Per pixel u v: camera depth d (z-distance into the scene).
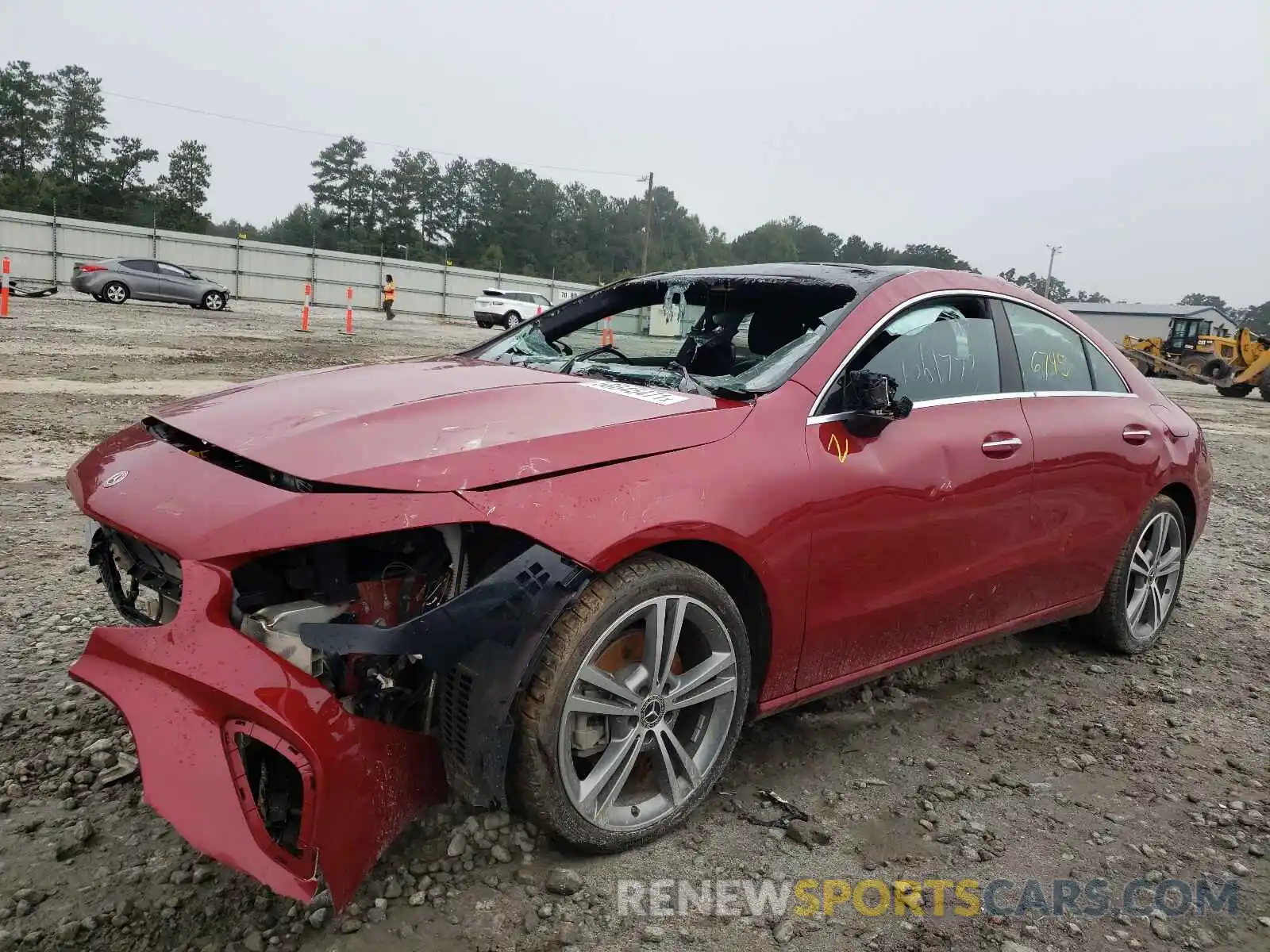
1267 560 6.26
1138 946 2.24
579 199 112.62
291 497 2.08
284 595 2.18
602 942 2.11
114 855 2.29
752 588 2.61
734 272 3.54
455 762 2.19
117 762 2.69
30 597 3.89
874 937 2.20
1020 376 3.51
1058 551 3.60
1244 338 25.80
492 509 2.11
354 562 2.20
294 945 2.01
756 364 2.98
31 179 72.06
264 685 1.92
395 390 2.74
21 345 13.09
